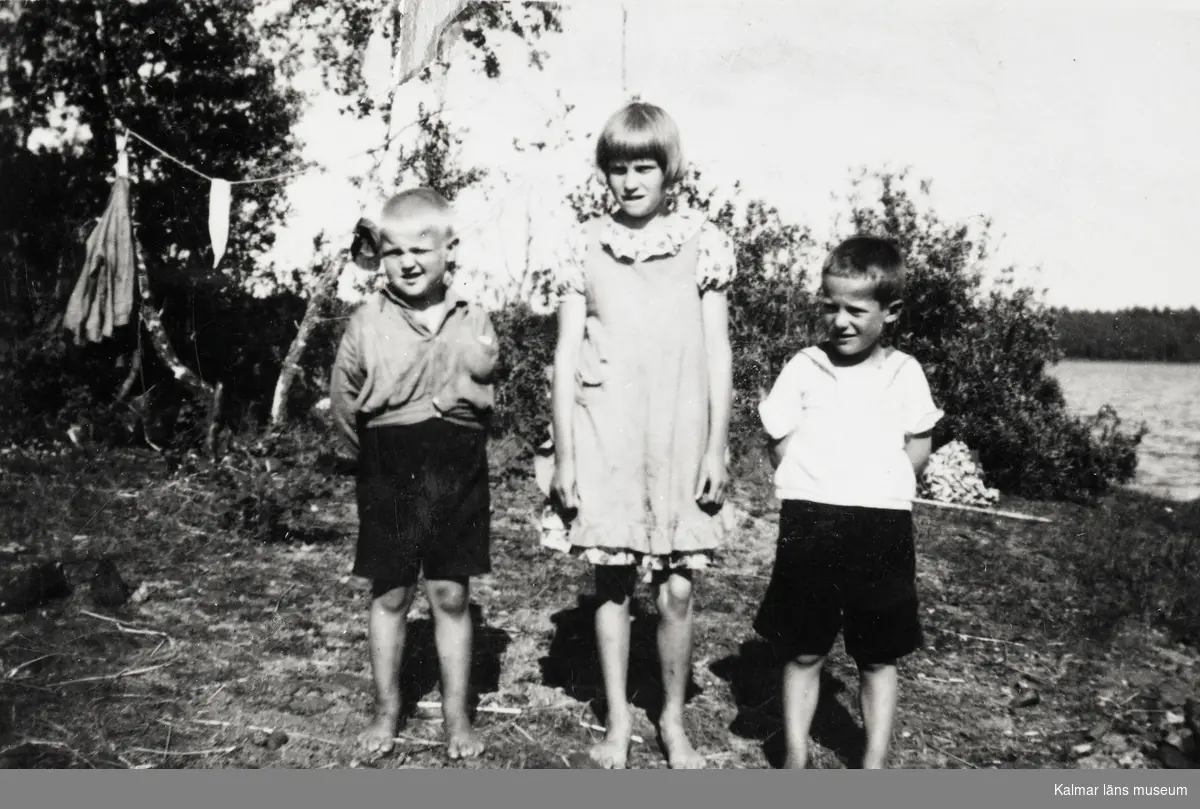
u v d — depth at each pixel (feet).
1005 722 7.78
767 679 8.41
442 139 16.49
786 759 6.48
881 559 6.30
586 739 7.16
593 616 9.91
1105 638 9.88
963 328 18.30
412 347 6.50
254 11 17.31
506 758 6.77
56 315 17.72
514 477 17.15
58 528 12.26
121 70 17.57
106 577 10.09
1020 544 13.93
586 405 6.70
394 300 6.68
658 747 7.08
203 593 10.29
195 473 14.75
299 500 13.17
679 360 6.61
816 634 6.35
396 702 7.04
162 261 18.69
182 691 7.74
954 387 18.33
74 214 18.38
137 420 17.62
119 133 17.34
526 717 7.54
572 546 6.75
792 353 16.90
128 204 17.10
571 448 6.73
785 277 16.93
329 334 18.24
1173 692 8.50
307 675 8.18
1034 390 18.31
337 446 16.10
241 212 18.04
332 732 7.13
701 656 8.93
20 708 7.25
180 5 17.15
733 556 12.58
